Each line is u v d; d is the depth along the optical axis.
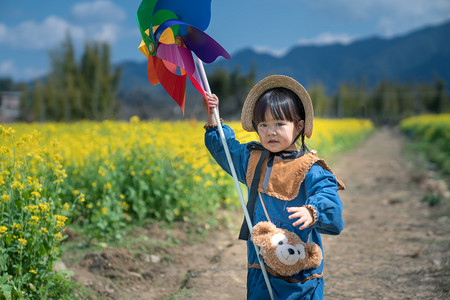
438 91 94.56
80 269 3.62
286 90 2.15
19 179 3.11
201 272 3.86
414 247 4.60
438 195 7.34
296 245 1.96
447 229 5.25
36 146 3.90
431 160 12.68
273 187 2.08
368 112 87.50
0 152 3.05
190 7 2.29
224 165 2.39
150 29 2.23
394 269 3.94
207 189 5.64
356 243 4.82
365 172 11.08
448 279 3.57
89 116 34.00
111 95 35.03
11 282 2.63
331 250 4.58
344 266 4.07
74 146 5.42
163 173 5.33
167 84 2.43
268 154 2.17
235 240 4.85
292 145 2.20
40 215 2.89
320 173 2.02
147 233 4.73
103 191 4.86
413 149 18.53
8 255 2.74
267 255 1.96
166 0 2.25
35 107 35.16
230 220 5.51
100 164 5.11
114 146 5.29
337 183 2.10
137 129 5.87
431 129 19.06
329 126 19.41
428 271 3.83
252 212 2.16
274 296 2.03
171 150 5.81
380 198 7.56
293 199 2.04
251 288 2.14
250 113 2.26
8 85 70.56
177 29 2.31
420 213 6.26
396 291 3.45
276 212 2.07
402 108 94.19
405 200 7.25
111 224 4.60
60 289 3.01
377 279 3.72
